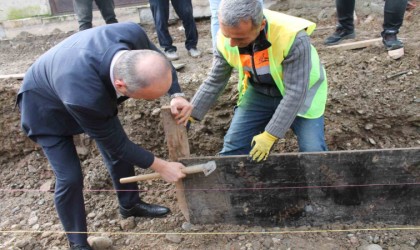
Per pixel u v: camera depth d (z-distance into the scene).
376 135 3.26
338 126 3.24
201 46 4.25
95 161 3.48
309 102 2.30
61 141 2.26
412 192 2.43
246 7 1.75
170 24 5.10
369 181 2.42
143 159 2.05
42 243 2.79
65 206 2.34
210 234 2.64
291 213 2.60
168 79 1.70
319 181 2.45
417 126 3.18
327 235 2.56
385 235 2.52
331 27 4.36
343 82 3.28
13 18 5.22
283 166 2.42
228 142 2.59
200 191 2.56
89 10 4.07
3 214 3.23
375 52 3.47
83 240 2.43
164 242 2.65
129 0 5.13
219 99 3.34
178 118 2.29
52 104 2.12
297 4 4.78
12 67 4.26
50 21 5.16
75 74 1.80
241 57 2.20
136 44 1.96
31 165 3.68
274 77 2.14
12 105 3.58
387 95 3.19
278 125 2.12
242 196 2.56
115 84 1.73
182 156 2.44
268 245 2.53
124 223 2.84
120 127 2.01
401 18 3.30
